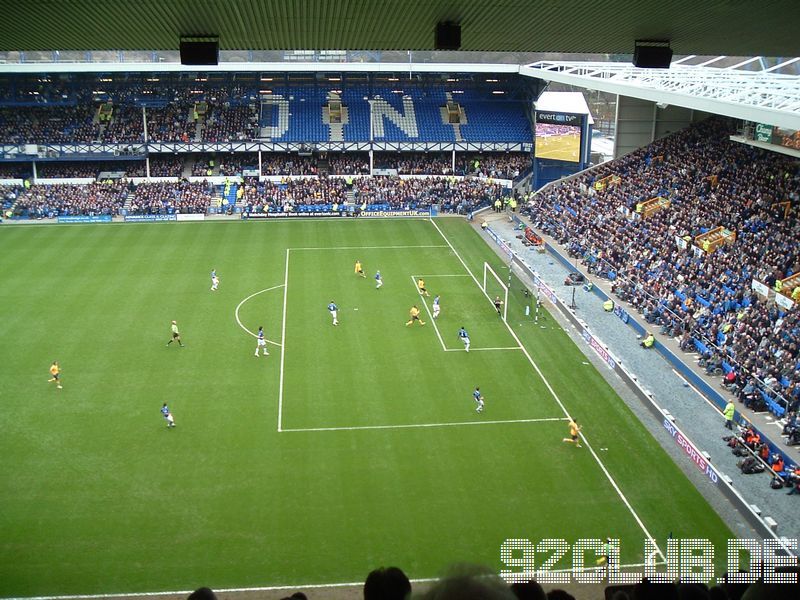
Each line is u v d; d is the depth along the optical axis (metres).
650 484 38.75
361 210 96.31
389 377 50.88
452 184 102.12
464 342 56.44
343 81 109.94
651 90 65.38
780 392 44.59
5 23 21.58
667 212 72.75
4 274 71.56
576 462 40.78
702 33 23.25
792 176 66.69
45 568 32.41
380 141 104.31
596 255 71.81
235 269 74.00
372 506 37.00
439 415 45.81
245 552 33.62
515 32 23.50
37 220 92.75
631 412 46.34
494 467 40.34
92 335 57.41
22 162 101.44
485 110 110.19
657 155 84.25
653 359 53.66
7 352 54.25
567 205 86.06
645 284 62.88
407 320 61.09
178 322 60.09
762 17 21.08
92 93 104.88
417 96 111.62
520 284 70.06
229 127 103.94
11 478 39.09
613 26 22.47
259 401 47.53
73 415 45.62
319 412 46.19
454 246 83.12
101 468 40.12
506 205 97.56
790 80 54.44
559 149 94.12
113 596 30.80
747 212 65.88
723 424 44.56
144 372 51.44
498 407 46.84
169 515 36.25
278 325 59.75
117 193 96.88
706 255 62.53
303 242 84.19
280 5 19.80
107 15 20.50
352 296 66.56
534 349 55.59
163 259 77.12
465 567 5.32
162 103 104.44
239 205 96.88
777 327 50.31
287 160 106.06
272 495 37.91
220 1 19.19
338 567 32.62
